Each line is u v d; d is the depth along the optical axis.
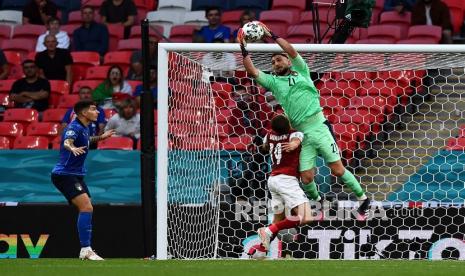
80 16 51.66
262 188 32.53
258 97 33.81
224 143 33.06
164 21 50.50
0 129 43.28
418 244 31.14
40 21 52.47
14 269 23.28
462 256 30.98
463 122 34.00
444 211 31.09
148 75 30.22
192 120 32.47
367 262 26.48
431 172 33.53
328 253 31.30
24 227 33.78
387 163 33.84
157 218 30.34
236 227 32.22
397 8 45.62
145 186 30.08
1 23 53.22
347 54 31.42
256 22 27.84
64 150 28.98
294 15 47.81
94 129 36.97
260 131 33.59
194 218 31.97
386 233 31.20
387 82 34.44
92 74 46.28
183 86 32.38
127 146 39.81
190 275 21.12
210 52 31.38
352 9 33.72
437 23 44.53
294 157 26.86
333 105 34.50
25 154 38.16
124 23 50.38
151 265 24.78
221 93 33.97
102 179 37.03
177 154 32.12
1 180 38.03
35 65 45.78
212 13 45.78
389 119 34.19
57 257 33.53
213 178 32.38
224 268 23.23
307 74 28.14
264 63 32.84
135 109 40.44
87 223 29.09
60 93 45.88
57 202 37.47
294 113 27.94
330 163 28.16
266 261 27.03
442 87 34.25
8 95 45.88
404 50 30.69
